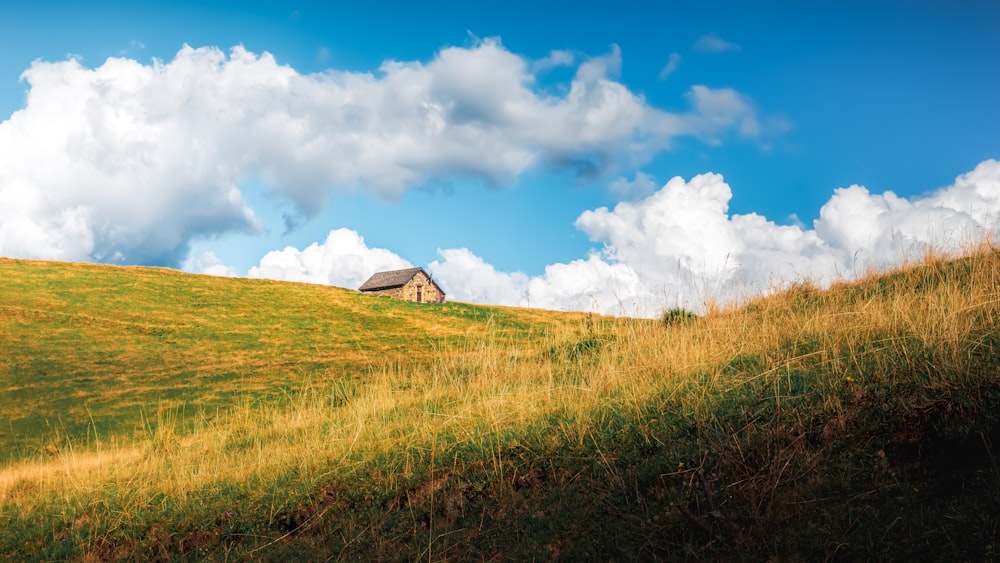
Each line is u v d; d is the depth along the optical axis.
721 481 5.71
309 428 13.70
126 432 19.27
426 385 14.80
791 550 4.64
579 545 5.51
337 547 6.90
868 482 5.26
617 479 6.34
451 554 6.09
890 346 7.72
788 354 8.86
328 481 9.00
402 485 8.09
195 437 15.73
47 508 11.23
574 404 9.02
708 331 11.07
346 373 24.92
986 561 4.02
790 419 6.42
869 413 6.09
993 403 5.61
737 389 7.77
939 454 5.41
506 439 8.38
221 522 8.83
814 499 5.07
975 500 4.58
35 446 18.47
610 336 15.48
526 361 14.98
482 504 6.95
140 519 9.66
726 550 4.88
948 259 13.27
